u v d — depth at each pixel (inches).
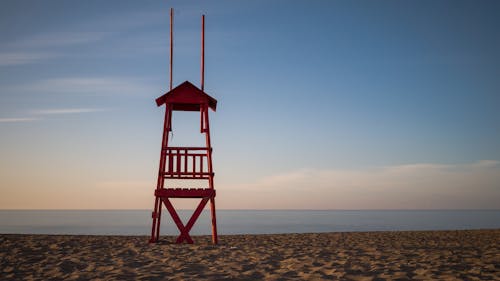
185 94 562.3
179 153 550.9
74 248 473.7
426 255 424.2
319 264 361.4
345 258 402.0
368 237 682.2
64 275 313.1
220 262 376.5
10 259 390.0
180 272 323.9
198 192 548.4
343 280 287.7
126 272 323.6
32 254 423.2
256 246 527.2
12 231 3051.2
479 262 368.5
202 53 588.7
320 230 3491.6
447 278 289.3
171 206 552.7
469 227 3695.9
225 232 3147.1
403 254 434.9
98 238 606.5
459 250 476.7
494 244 555.5
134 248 480.7
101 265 358.6
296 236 710.5
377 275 302.7
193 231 3275.1
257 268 343.0
